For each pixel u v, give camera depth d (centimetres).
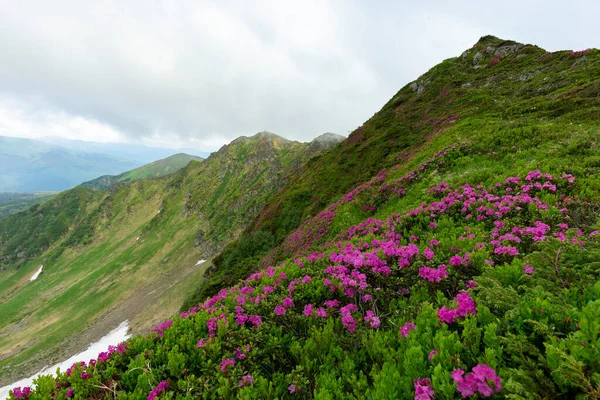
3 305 15200
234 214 17650
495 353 272
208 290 4250
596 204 778
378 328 443
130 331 9481
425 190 1557
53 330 10906
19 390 415
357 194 2433
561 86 2939
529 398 219
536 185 993
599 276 381
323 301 593
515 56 4606
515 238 617
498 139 1816
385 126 4912
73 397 412
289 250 2711
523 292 416
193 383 386
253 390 361
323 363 395
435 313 382
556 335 285
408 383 287
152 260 15862
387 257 639
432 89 4972
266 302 574
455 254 632
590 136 1366
